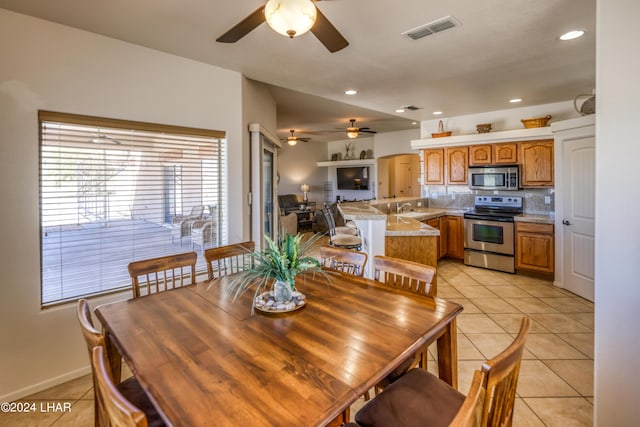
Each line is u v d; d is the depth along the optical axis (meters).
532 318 3.30
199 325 1.50
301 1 1.50
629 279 1.56
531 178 4.79
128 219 2.66
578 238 3.90
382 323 1.50
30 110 2.17
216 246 3.18
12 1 1.97
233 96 3.20
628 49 1.52
